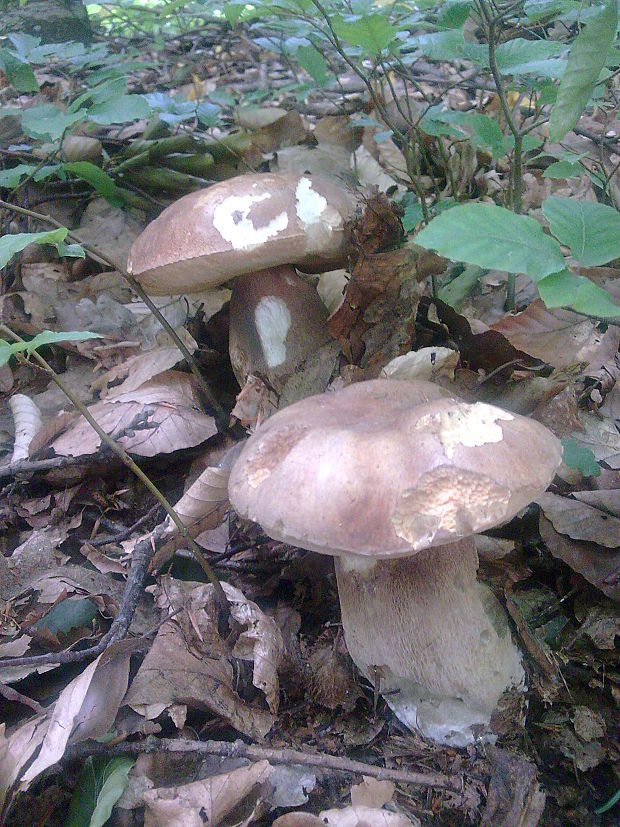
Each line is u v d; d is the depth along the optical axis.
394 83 0.62
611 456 0.32
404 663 0.24
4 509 0.35
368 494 0.20
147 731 0.24
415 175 0.44
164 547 0.29
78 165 0.43
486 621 0.24
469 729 0.24
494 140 0.34
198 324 0.41
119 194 0.50
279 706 0.26
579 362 0.33
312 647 0.28
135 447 0.34
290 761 0.23
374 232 0.32
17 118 0.52
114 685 0.24
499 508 0.20
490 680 0.24
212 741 0.23
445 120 0.35
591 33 0.23
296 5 0.34
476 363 0.36
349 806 0.22
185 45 0.79
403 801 0.23
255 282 0.35
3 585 0.30
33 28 0.59
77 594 0.29
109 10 0.69
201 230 0.31
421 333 0.36
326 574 0.29
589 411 0.34
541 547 0.30
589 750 0.25
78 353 0.43
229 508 0.30
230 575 0.31
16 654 0.26
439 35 0.32
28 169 0.44
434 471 0.20
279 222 0.31
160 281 0.33
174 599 0.28
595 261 0.21
